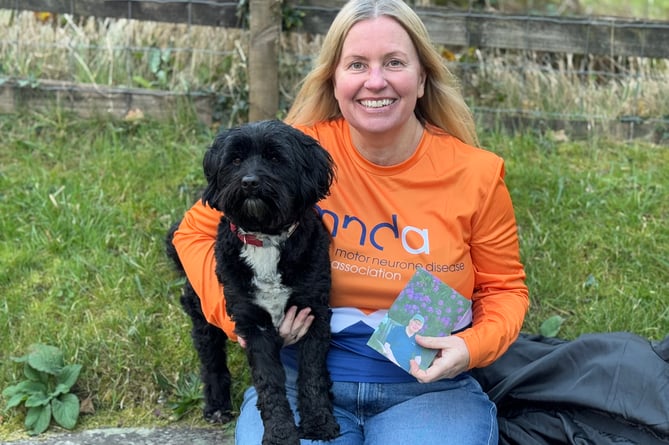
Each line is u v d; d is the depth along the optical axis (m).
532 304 3.79
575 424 2.87
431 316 2.71
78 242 4.00
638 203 4.27
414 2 5.88
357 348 2.83
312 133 3.07
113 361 3.48
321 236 2.79
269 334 2.80
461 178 2.86
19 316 3.63
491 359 2.73
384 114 2.74
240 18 4.79
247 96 4.80
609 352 2.89
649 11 7.63
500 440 2.99
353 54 2.76
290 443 2.64
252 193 2.54
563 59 5.42
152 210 4.22
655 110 5.01
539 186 4.41
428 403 2.77
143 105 4.82
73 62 5.05
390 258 2.80
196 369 3.48
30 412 3.25
